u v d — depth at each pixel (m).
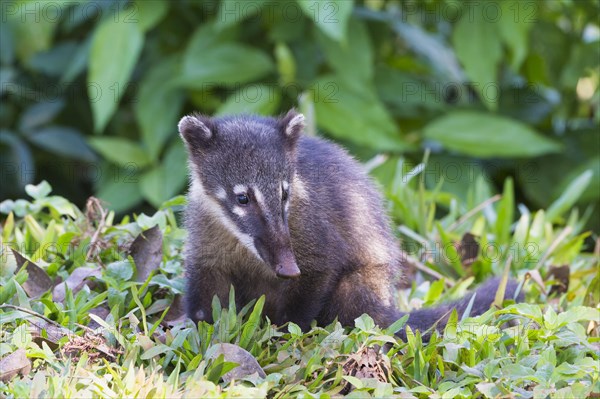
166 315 9.18
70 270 9.79
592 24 16.73
